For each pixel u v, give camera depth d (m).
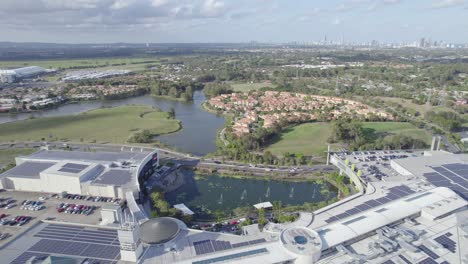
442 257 94.69
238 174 190.88
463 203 121.81
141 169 171.12
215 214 148.00
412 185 147.88
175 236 111.56
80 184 148.38
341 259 96.00
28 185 153.50
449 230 108.56
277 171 193.75
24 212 133.38
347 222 111.75
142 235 108.81
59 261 100.00
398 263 92.38
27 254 104.81
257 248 99.94
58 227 121.50
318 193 171.62
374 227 107.88
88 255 104.00
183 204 152.12
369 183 156.25
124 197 146.25
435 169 165.12
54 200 144.50
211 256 97.06
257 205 149.75
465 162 174.38
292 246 96.75
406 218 114.50
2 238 114.56
